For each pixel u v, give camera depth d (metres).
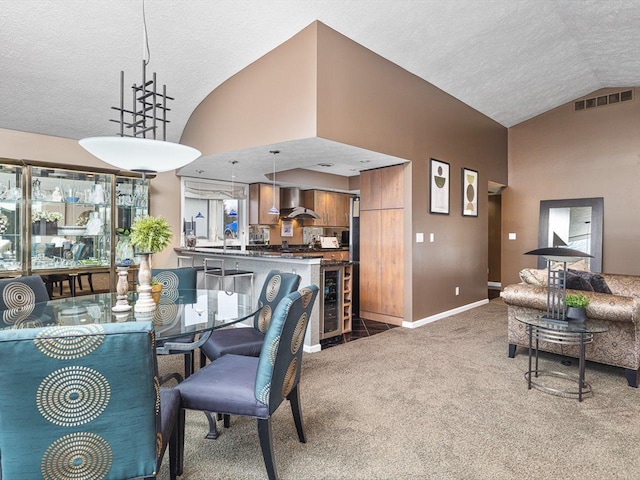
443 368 3.35
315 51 3.40
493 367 3.38
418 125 4.79
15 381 1.10
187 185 5.93
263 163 4.88
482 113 6.23
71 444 1.19
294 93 3.54
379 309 5.16
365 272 5.32
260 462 1.97
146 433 1.26
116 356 1.15
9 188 3.99
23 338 1.08
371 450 2.08
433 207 5.12
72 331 1.11
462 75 4.95
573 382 3.05
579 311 2.89
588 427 2.34
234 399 1.73
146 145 1.97
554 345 3.38
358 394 2.80
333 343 4.12
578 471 1.90
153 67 3.63
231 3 3.06
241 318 2.20
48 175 4.21
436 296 5.24
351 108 3.76
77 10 2.88
